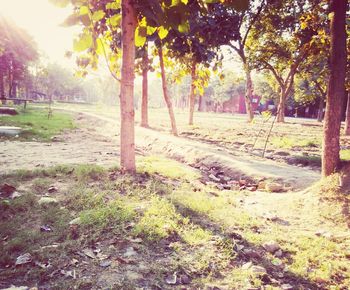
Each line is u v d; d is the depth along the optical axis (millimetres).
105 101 106062
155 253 3367
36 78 94188
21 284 2723
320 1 6910
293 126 28266
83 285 2721
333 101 5484
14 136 12523
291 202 5504
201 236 3816
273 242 3805
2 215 4035
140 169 6828
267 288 2898
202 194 5723
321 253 3678
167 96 16500
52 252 3227
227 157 10008
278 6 24000
